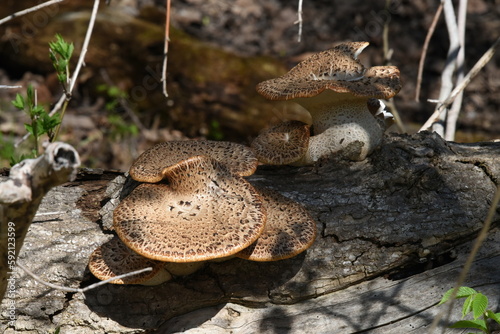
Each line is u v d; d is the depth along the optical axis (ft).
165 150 15.67
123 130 35.78
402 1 42.70
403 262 15.52
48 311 14.98
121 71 37.65
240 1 43.93
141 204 14.15
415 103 37.63
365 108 16.34
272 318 15.05
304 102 16.14
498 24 40.86
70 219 15.96
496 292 14.47
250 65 37.88
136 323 15.01
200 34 41.42
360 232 15.52
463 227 15.51
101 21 38.19
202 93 36.76
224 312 15.26
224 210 13.87
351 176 16.34
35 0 39.78
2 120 35.27
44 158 9.87
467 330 13.94
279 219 14.69
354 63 16.02
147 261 13.94
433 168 16.15
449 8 22.40
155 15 41.01
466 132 35.78
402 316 14.43
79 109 37.19
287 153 15.96
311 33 42.34
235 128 36.42
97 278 15.15
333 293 15.48
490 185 16.10
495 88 37.76
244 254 13.74
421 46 40.42
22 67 38.75
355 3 43.52
